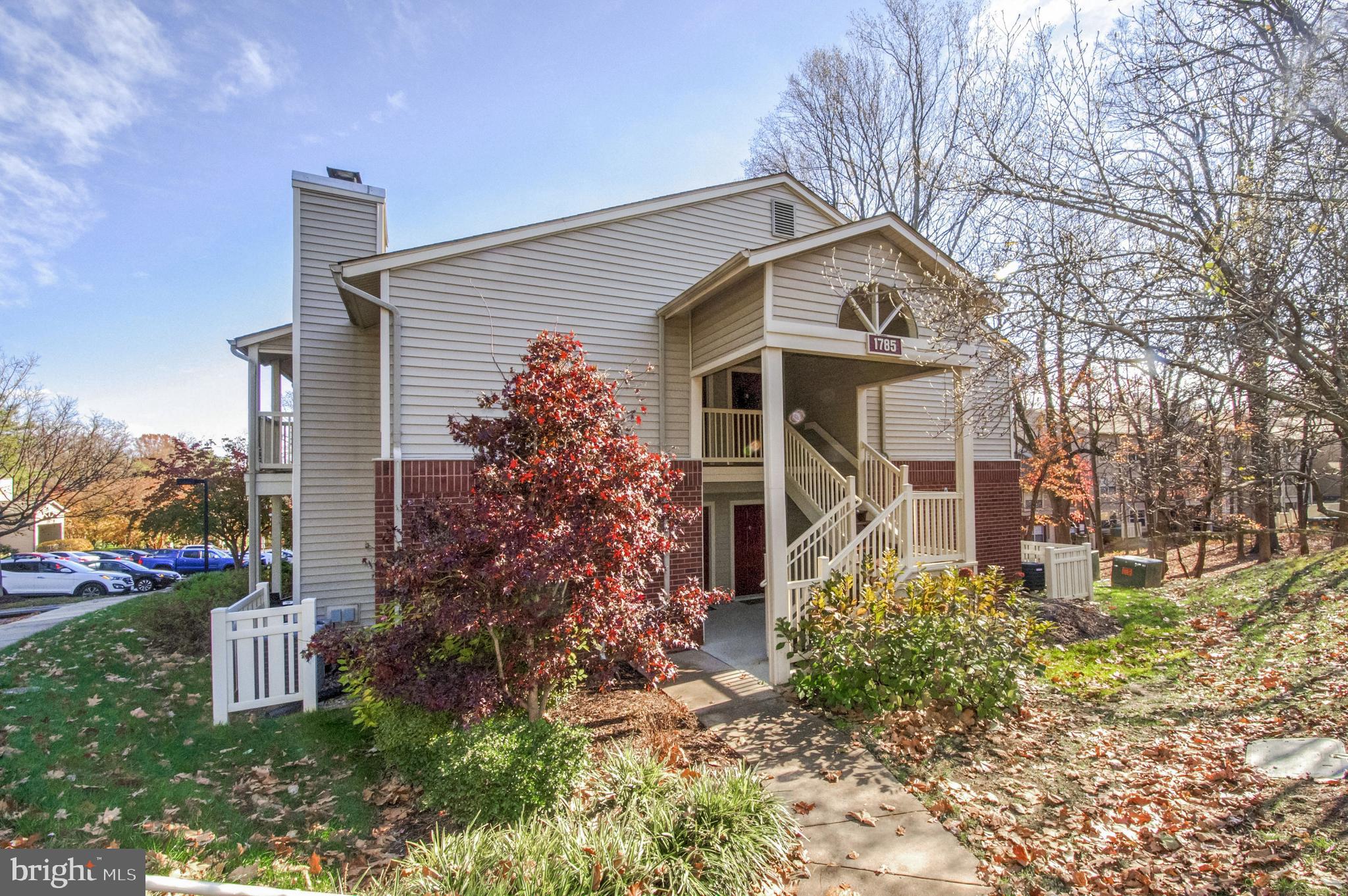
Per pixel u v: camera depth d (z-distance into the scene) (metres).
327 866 3.58
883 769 4.84
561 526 4.37
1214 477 7.28
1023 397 7.75
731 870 3.24
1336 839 3.56
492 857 3.24
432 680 4.67
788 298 7.43
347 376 9.37
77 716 5.63
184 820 3.99
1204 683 6.71
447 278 8.02
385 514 7.51
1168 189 5.12
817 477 10.24
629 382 6.44
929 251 8.13
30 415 20.52
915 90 17.72
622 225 9.34
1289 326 4.68
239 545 20.67
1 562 20.72
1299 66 4.46
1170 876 3.42
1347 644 7.27
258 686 6.12
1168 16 5.25
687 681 7.02
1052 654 8.00
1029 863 3.59
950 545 8.74
